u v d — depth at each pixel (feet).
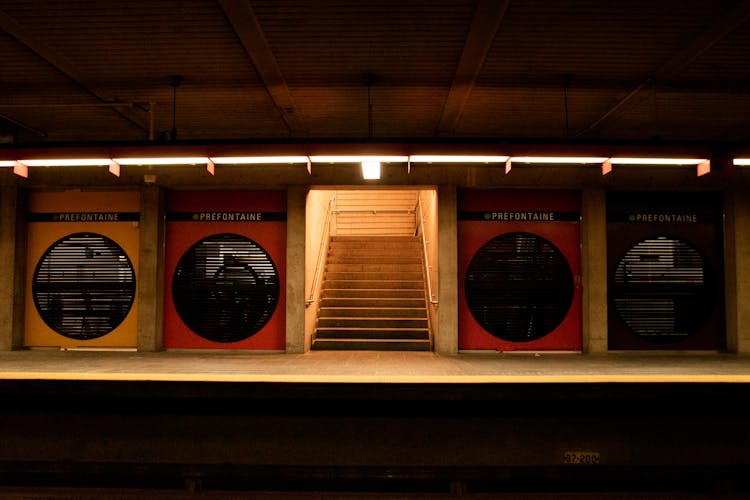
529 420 17.38
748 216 26.84
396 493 15.66
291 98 21.59
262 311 27.37
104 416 17.65
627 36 16.06
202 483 16.58
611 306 27.27
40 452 17.66
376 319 30.09
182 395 17.26
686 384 17.19
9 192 27.27
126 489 15.93
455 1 14.17
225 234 27.78
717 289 27.48
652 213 27.68
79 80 19.62
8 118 24.16
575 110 22.98
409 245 37.91
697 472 16.33
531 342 27.20
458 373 19.26
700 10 14.47
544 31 15.76
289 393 17.15
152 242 27.02
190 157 18.33
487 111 23.16
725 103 21.88
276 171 27.04
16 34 15.93
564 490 16.65
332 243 38.22
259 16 14.88
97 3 14.21
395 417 17.28
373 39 16.35
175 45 16.79
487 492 16.60
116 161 18.61
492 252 27.66
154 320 26.73
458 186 27.20
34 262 27.86
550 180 26.89
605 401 17.31
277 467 16.66
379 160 18.78
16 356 24.76
